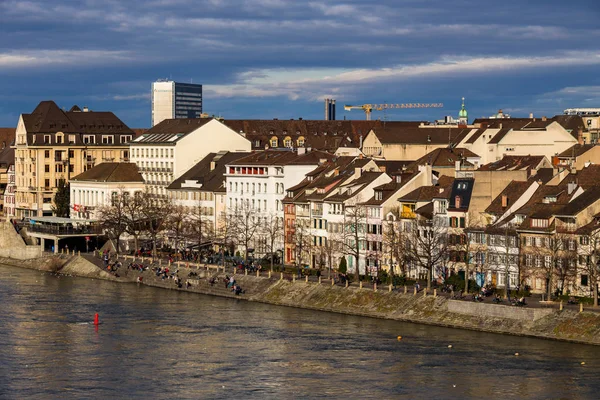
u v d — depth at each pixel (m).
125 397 191.88
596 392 192.12
